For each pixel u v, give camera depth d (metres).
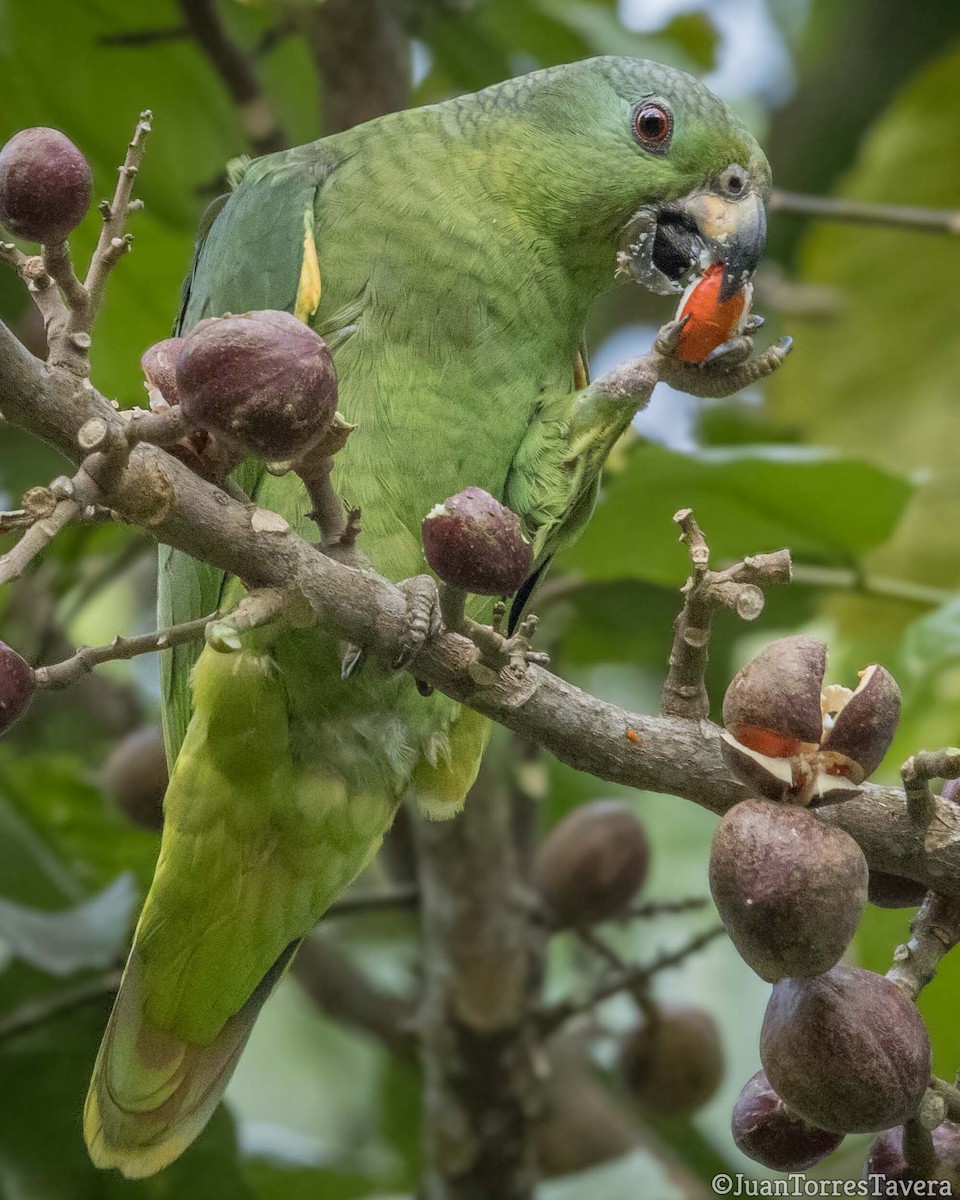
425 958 8.85
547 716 5.29
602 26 11.12
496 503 4.58
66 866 9.68
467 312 7.36
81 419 4.61
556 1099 9.74
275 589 4.92
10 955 9.24
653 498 8.99
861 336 11.55
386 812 7.30
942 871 5.18
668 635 11.05
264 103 9.52
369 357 7.22
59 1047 8.98
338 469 7.08
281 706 6.86
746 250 8.00
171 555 7.42
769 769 4.45
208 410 4.34
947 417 11.33
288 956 7.51
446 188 7.57
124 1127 7.22
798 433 11.35
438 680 5.25
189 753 6.89
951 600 8.66
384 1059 10.80
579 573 9.70
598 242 7.92
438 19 11.09
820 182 12.37
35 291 4.70
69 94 10.38
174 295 10.15
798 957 4.33
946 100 11.30
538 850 9.47
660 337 6.73
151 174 10.57
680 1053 8.83
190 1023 7.30
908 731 8.34
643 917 8.75
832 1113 4.50
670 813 11.62
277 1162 9.86
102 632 11.83
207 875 7.08
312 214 7.41
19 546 4.21
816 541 9.19
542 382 7.61
